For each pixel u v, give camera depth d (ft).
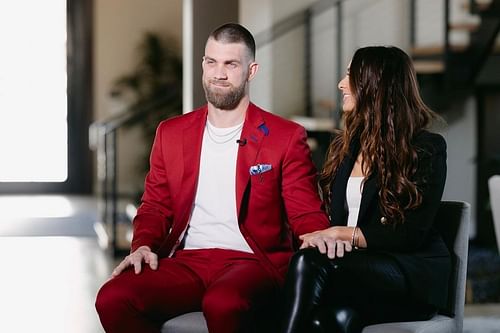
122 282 9.74
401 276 9.41
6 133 39.88
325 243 9.35
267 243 10.39
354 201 10.26
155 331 9.77
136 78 39.50
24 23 39.47
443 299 9.78
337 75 25.63
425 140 9.89
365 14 27.50
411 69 10.21
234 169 10.40
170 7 40.06
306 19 26.30
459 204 10.32
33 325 16.92
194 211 10.56
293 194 10.43
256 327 9.67
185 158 10.54
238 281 9.55
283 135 10.48
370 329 9.28
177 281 9.95
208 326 9.43
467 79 25.95
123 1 39.93
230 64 10.32
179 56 39.81
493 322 16.61
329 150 10.92
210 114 10.58
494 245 25.88
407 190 9.62
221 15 22.11
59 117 40.24
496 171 26.32
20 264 24.09
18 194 40.19
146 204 10.93
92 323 17.12
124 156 39.81
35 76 39.81
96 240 28.84
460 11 27.32
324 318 8.94
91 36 39.96
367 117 10.00
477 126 27.12
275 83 26.55
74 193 40.65
